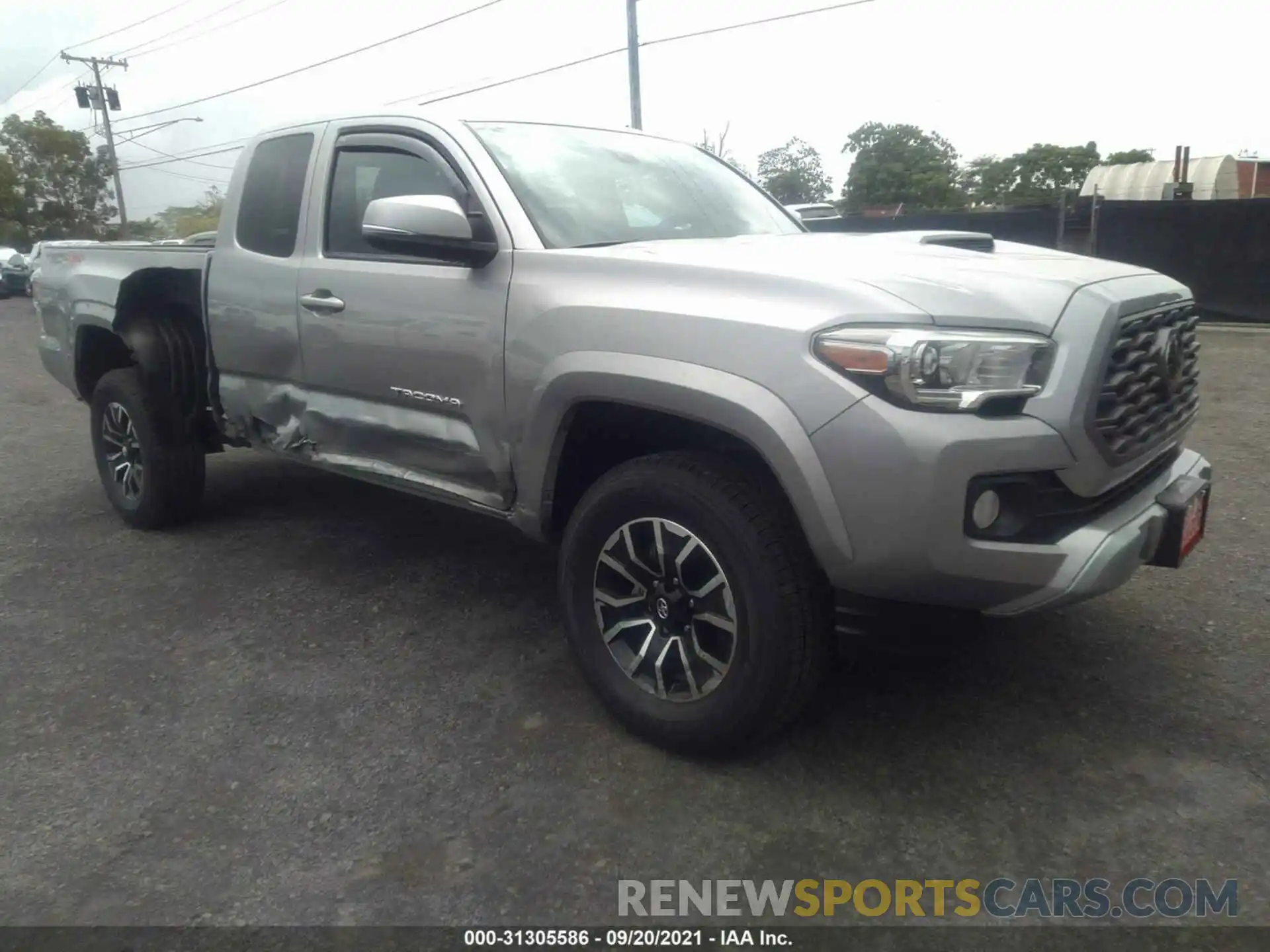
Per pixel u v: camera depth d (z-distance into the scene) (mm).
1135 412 2816
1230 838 2574
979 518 2504
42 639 3941
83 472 6719
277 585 4465
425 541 5023
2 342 15734
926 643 2652
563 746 3086
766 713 2768
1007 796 2770
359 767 2996
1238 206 12984
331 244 3990
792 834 2641
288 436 4305
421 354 3549
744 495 2723
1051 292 2676
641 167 4039
